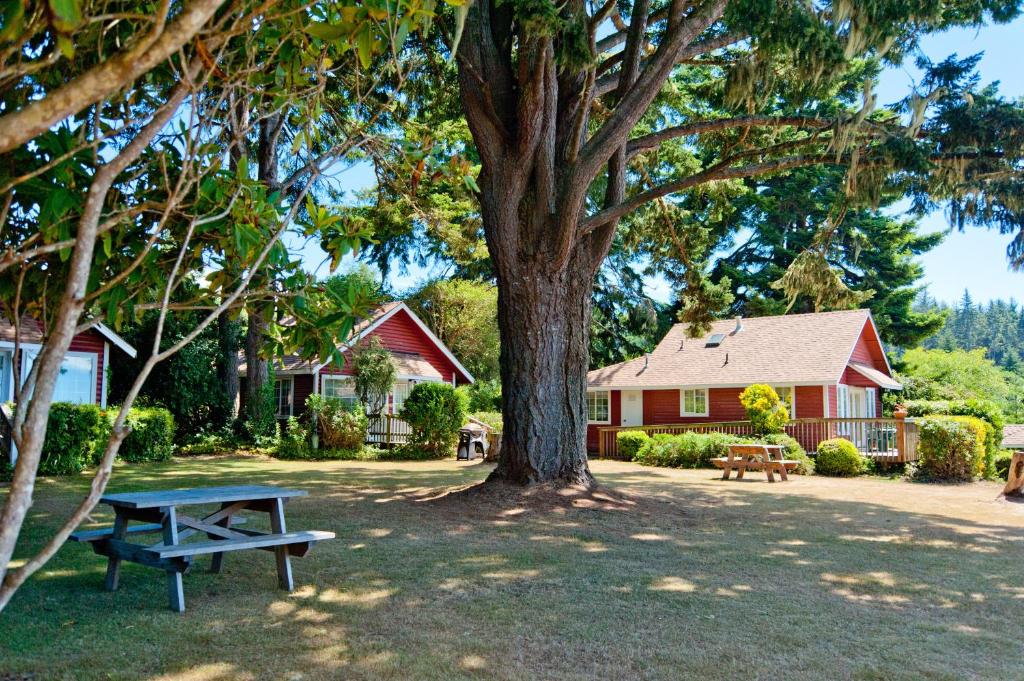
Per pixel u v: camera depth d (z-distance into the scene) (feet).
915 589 20.58
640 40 37.19
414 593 19.11
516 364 37.14
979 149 35.01
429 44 44.16
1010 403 132.87
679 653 14.64
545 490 35.45
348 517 31.89
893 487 52.80
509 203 36.24
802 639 15.70
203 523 20.17
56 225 10.50
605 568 22.38
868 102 33.24
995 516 37.14
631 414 97.71
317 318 14.33
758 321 99.04
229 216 13.09
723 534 29.48
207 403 81.56
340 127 22.93
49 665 13.47
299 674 13.21
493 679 13.14
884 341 131.54
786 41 30.81
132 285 12.91
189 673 13.19
